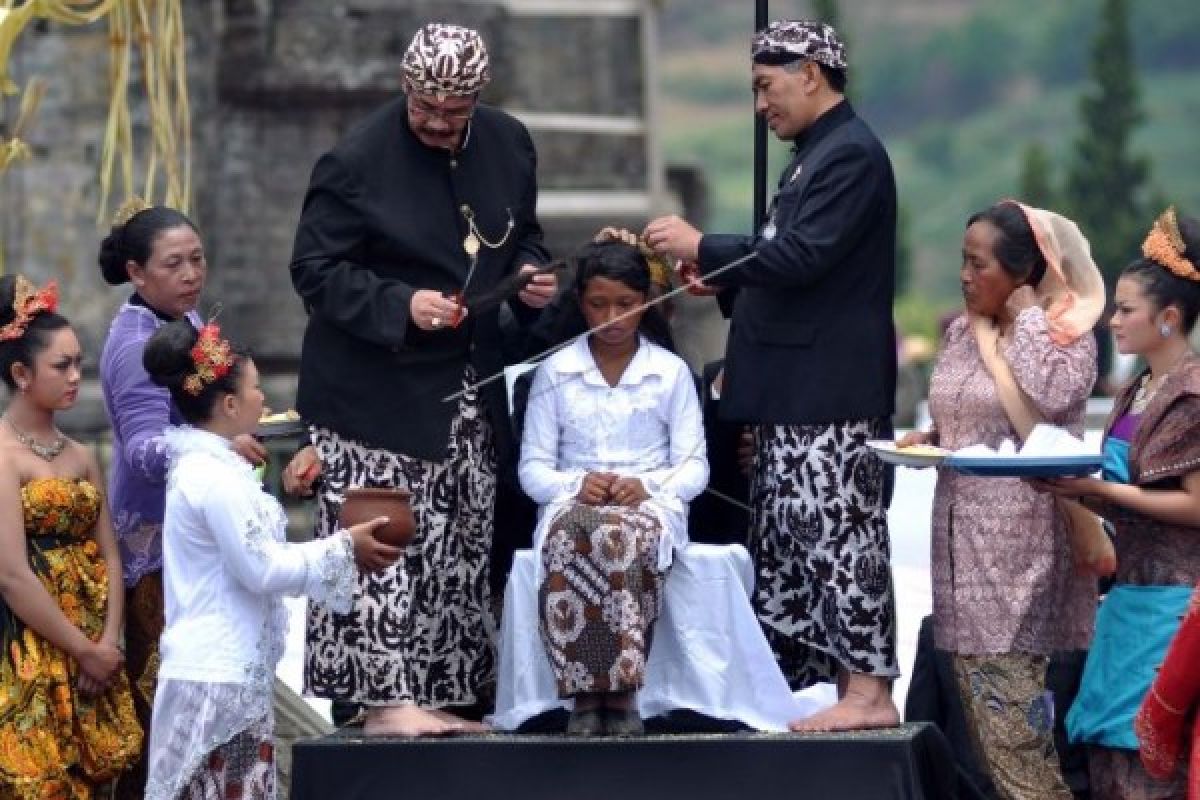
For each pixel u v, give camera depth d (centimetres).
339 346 1850
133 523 1883
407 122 1853
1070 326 1830
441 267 1850
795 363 1833
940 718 2028
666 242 1839
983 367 1847
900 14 18562
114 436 1897
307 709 2150
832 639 1838
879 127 17938
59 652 1806
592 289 1838
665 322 1916
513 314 1944
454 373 1855
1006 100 17750
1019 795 1812
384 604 1830
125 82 2388
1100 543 1855
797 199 1823
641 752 1769
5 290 1830
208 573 1728
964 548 1828
